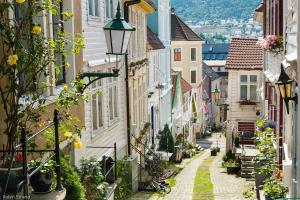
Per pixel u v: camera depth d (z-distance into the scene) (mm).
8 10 7805
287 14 14312
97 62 14953
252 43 34125
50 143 8742
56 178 8180
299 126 10164
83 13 13820
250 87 32750
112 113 17375
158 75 31219
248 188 19719
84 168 11875
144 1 22844
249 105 32312
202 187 20188
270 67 20844
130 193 16688
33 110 8742
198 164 30922
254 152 25562
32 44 7578
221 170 26688
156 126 30328
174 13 57000
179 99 41406
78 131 8383
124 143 19141
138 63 22578
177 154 31500
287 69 11375
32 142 7953
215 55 105625
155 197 17188
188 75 55062
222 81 81250
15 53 7375
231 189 19766
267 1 23047
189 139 48312
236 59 33031
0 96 7992
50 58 8016
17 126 7695
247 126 32500
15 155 7430
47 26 9680
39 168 6789
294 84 11641
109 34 10336
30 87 8547
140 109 24000
